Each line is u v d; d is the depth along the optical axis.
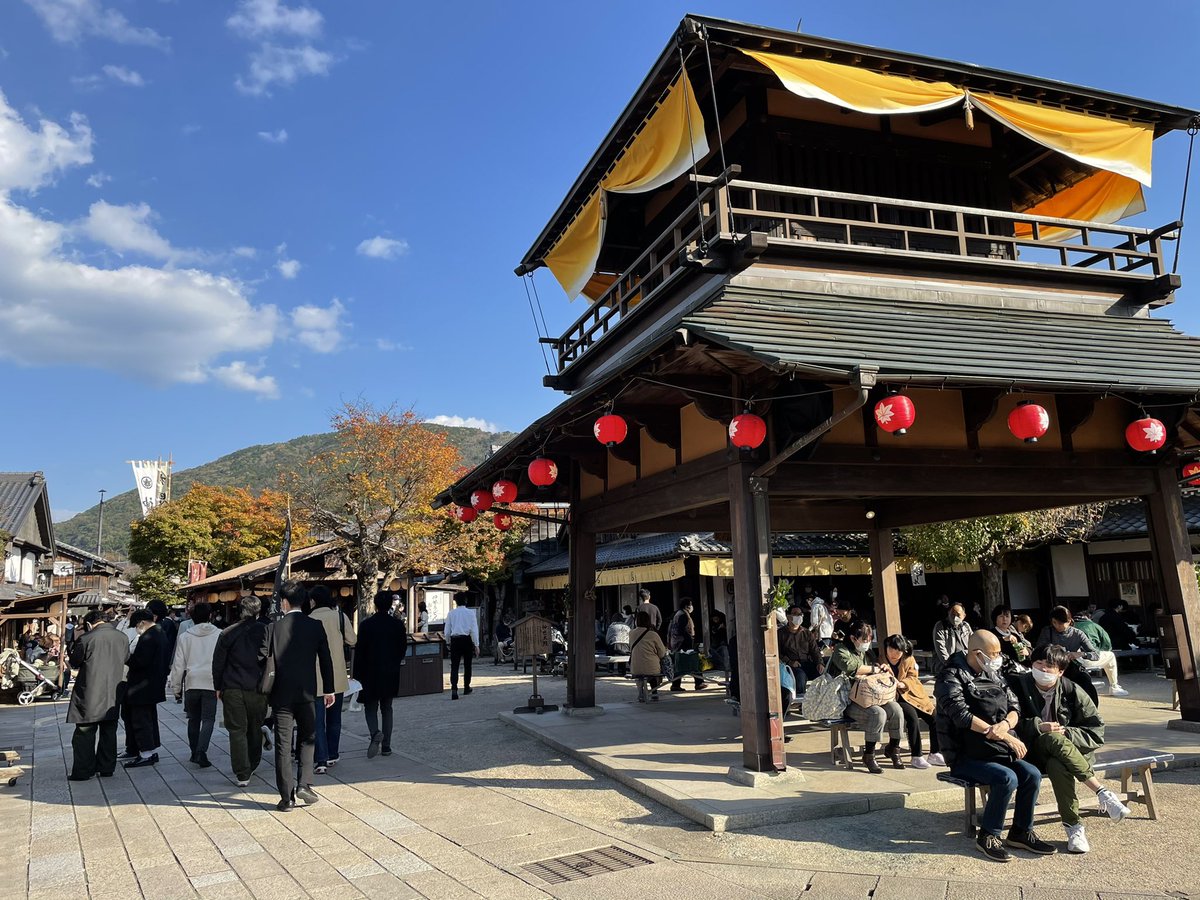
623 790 6.96
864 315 7.42
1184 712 8.38
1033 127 9.41
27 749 10.34
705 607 19.61
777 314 6.99
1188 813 5.73
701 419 7.75
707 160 10.41
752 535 6.74
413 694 14.84
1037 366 6.71
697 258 7.80
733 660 10.95
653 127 9.38
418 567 25.72
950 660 5.43
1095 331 8.32
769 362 5.50
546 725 10.00
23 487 32.72
